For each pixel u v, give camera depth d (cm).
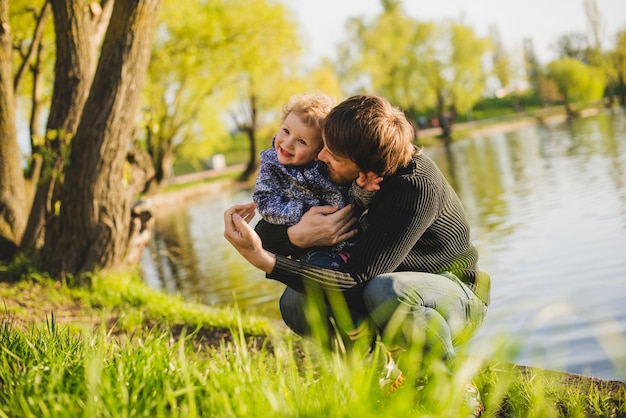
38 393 223
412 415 215
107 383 223
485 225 1065
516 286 632
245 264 1017
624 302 510
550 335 417
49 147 763
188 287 902
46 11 912
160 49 2120
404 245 267
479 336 376
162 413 210
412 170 271
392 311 256
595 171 1577
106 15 818
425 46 5638
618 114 4831
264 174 295
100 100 683
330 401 204
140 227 747
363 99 269
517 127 5456
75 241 696
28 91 1470
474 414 243
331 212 283
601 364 362
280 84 3064
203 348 442
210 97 2697
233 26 2203
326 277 265
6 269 717
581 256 712
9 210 792
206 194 3083
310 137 285
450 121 5575
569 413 259
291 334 440
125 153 709
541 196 1309
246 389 221
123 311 560
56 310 584
